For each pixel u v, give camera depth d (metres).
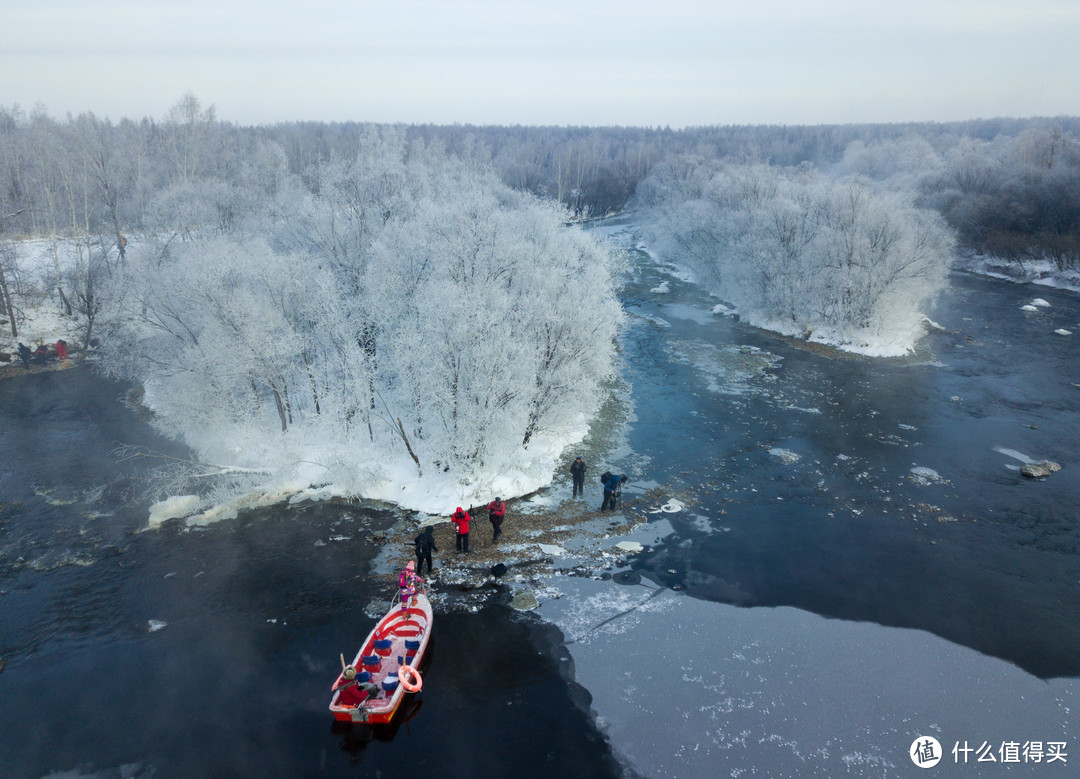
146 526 22.61
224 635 17.05
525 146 162.25
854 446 28.94
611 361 35.44
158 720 14.27
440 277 28.58
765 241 49.12
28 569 20.08
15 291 47.28
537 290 29.12
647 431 30.47
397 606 17.19
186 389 28.81
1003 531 22.20
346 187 36.19
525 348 25.11
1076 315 51.78
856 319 44.75
